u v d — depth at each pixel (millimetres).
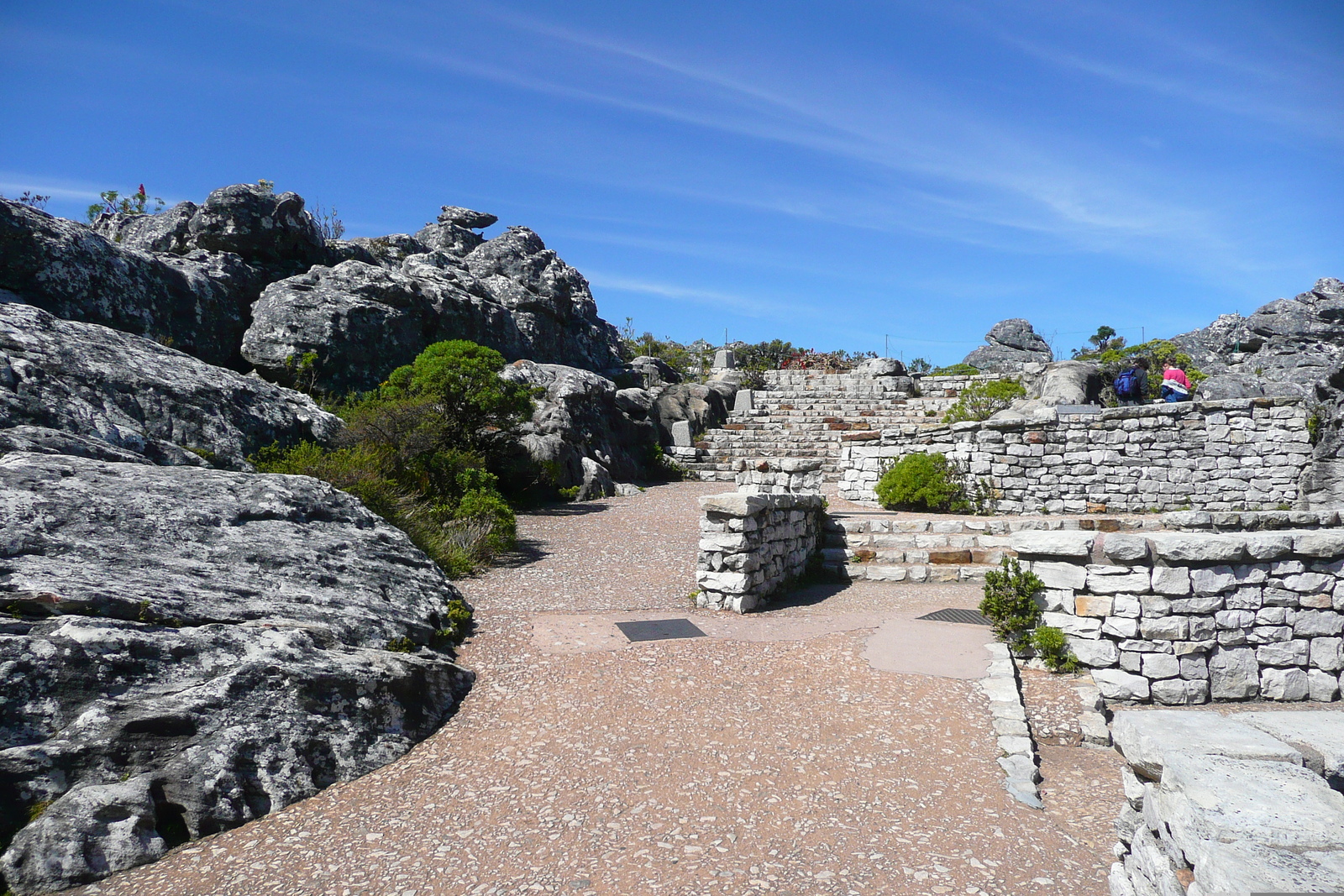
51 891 4188
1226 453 15648
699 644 7422
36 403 8812
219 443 10914
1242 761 3125
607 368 29469
